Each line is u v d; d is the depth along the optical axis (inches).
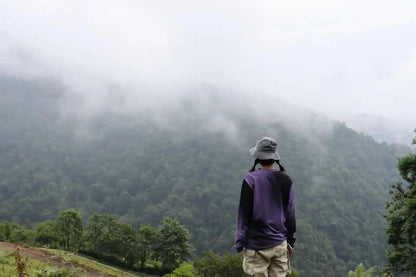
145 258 2237.9
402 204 730.2
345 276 4662.9
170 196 6638.8
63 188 7268.7
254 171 129.5
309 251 4687.5
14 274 366.6
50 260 505.0
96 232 2298.2
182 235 2139.5
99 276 571.2
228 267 1493.6
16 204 6309.1
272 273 122.5
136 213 6565.0
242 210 123.9
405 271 724.7
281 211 124.3
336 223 5846.5
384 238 5772.6
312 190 6879.9
